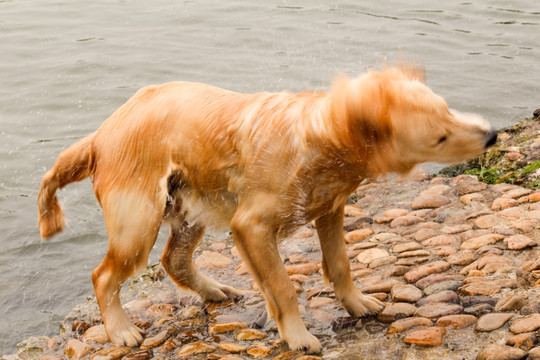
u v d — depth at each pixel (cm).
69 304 614
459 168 750
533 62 1059
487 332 446
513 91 961
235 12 1319
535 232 569
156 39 1187
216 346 488
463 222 616
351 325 491
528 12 1306
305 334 467
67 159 523
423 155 410
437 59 1073
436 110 404
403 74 419
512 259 533
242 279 588
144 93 504
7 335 570
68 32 1245
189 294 569
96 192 512
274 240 457
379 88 403
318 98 440
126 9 1367
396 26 1225
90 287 638
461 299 492
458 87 975
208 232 691
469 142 408
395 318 488
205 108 471
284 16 1287
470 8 1333
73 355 505
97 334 523
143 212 487
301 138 430
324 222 480
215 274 600
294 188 438
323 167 431
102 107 963
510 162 728
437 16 1285
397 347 451
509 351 414
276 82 984
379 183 731
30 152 860
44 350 527
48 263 675
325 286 548
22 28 1269
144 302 565
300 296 541
